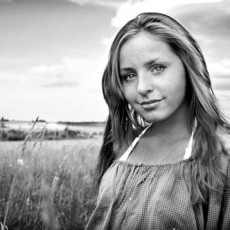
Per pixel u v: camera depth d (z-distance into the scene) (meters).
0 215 2.83
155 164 1.35
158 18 1.28
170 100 1.21
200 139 1.26
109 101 1.53
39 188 3.15
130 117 1.56
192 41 1.34
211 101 1.29
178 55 1.24
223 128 1.34
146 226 1.26
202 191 1.23
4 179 3.19
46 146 3.86
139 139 1.49
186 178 1.25
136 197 1.32
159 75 1.21
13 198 3.06
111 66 1.35
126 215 1.32
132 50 1.23
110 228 1.37
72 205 3.11
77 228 2.95
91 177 3.51
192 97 1.31
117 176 1.44
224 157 1.25
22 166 2.99
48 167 3.72
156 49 1.21
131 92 1.26
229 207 1.21
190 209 1.20
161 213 1.22
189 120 1.33
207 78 1.37
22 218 2.88
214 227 1.21
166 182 1.26
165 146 1.37
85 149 4.11
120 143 1.59
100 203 1.45
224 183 1.22
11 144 3.34
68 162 3.97
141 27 1.25
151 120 1.23
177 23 1.32
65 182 3.61
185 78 1.28
